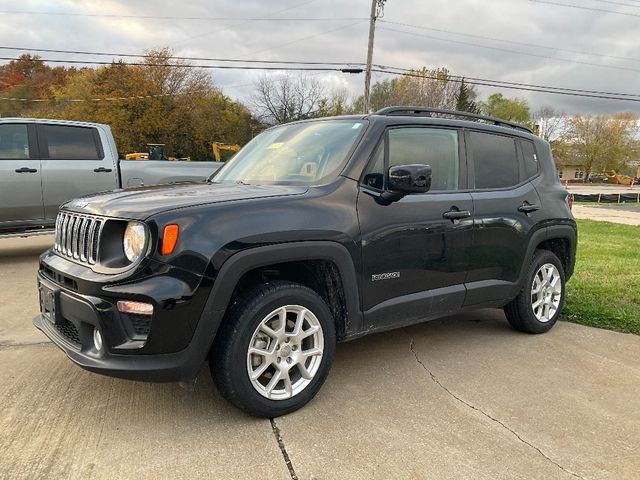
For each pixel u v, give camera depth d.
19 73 59.09
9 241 10.03
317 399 3.31
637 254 9.30
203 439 2.80
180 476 2.48
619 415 3.18
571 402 3.34
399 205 3.54
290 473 2.52
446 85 53.34
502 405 3.28
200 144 50.75
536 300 4.68
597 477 2.55
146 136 48.66
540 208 4.60
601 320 5.04
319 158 3.62
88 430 2.88
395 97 53.81
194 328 2.69
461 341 4.50
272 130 4.54
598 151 94.75
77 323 2.85
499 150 4.46
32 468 2.51
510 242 4.30
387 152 3.62
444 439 2.86
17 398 3.25
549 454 2.74
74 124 7.97
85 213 2.99
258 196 3.05
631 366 3.97
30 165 7.52
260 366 2.98
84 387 3.42
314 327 3.14
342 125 3.82
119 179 8.23
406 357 4.10
